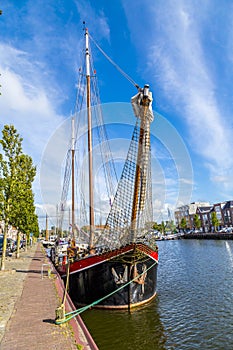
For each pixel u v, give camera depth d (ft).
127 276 35.42
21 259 76.38
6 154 53.98
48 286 35.81
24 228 80.12
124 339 27.14
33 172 77.66
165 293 47.29
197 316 33.78
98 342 26.66
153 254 39.65
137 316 33.63
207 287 50.98
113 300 35.60
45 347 16.07
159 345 25.84
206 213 288.92
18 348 15.92
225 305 38.24
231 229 227.61
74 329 19.43
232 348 24.95
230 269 69.41
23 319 21.45
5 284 37.32
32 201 79.82
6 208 52.06
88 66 51.08
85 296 37.11
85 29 53.47
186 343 26.25
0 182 50.37
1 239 99.35
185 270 74.54
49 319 21.47
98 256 36.01
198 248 150.30
